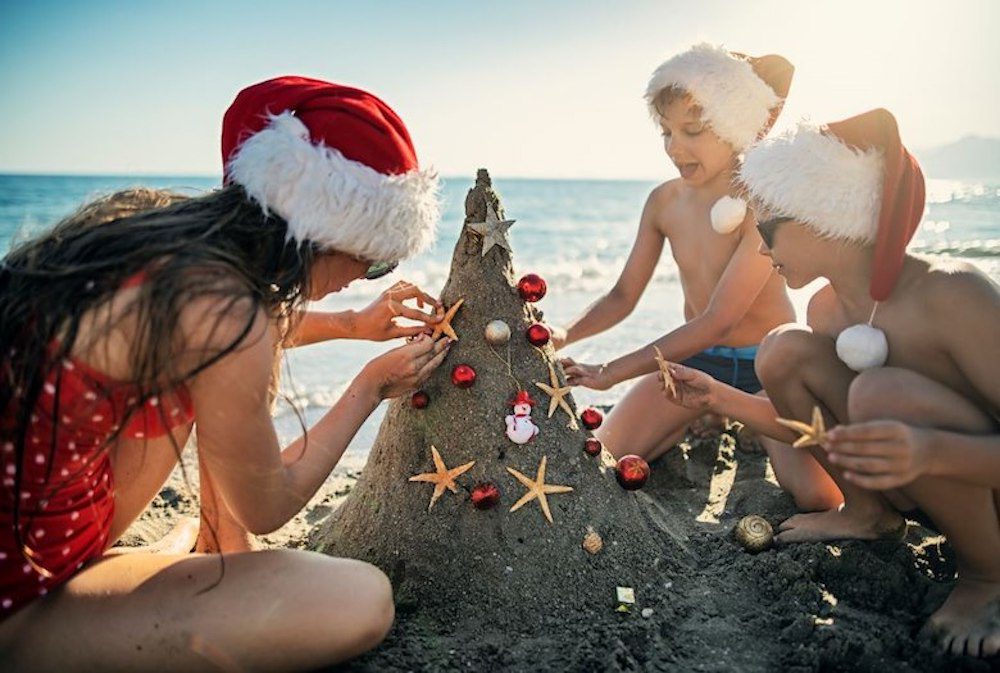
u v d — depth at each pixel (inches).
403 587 89.4
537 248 655.8
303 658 71.5
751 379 136.4
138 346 63.7
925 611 86.8
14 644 67.2
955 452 71.9
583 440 97.0
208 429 70.6
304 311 76.3
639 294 143.3
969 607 81.8
